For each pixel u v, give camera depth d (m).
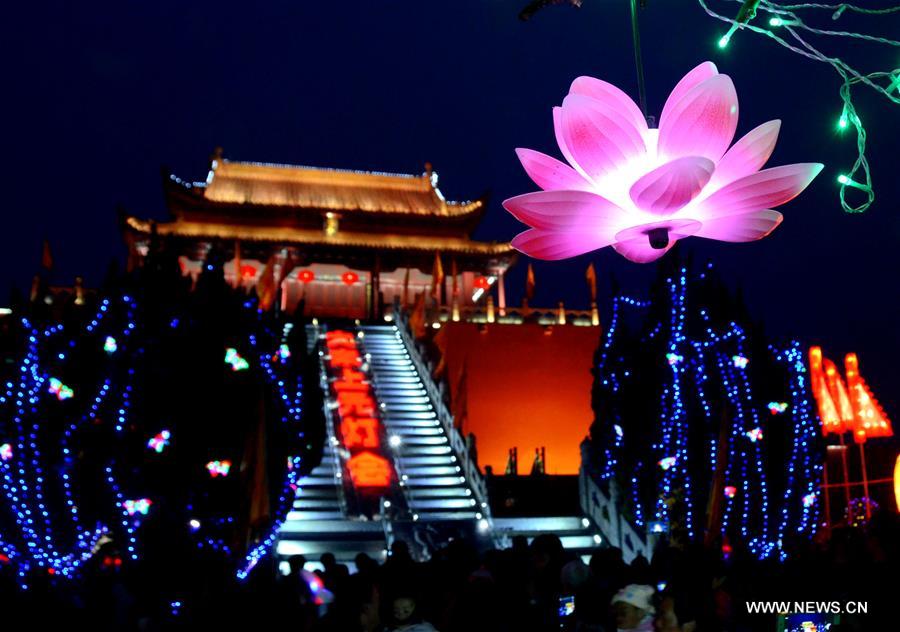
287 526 21.73
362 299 50.19
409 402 30.92
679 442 19.12
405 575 8.73
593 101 5.81
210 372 16.23
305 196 51.69
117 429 15.97
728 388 19.03
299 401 18.45
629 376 20.41
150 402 16.02
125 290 16.88
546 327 37.53
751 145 6.05
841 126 6.37
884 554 9.91
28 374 16.53
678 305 19.86
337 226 48.75
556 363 37.22
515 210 6.27
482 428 35.78
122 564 15.36
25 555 15.81
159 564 15.26
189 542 15.49
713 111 5.74
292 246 47.25
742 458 18.70
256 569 16.88
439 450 27.38
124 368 16.27
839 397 27.19
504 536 21.70
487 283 50.97
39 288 19.02
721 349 19.44
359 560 11.04
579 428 36.69
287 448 17.53
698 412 19.28
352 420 28.64
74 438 16.16
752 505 18.58
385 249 47.91
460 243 49.56
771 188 6.17
